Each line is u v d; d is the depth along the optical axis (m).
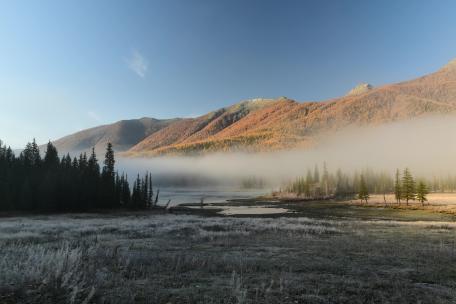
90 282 11.00
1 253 16.42
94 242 26.08
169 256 18.28
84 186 86.12
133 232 36.56
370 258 19.14
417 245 25.75
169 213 85.94
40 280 10.52
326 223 52.38
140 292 10.58
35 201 78.88
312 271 15.38
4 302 8.59
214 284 12.09
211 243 26.34
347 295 11.29
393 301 10.67
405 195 106.88
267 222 51.91
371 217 75.31
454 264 17.48
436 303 10.59
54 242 26.20
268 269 15.59
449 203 100.62
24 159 96.12
